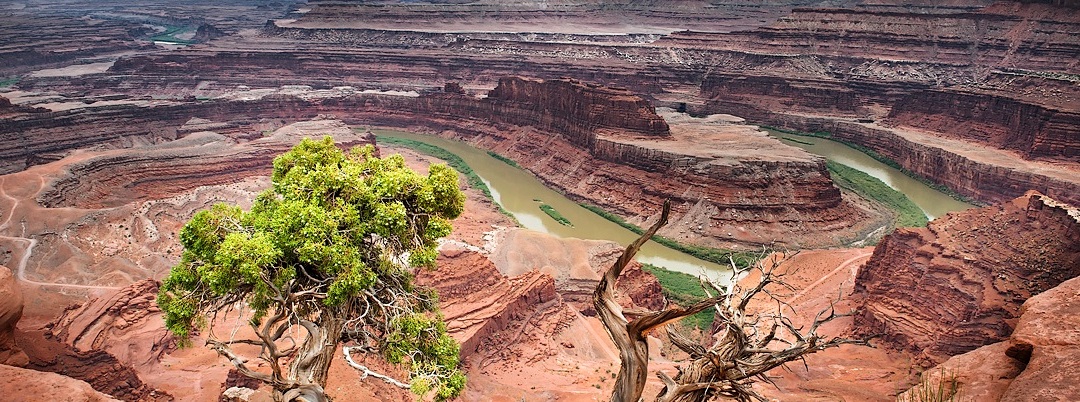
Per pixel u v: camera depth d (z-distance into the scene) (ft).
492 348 196.75
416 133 643.04
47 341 161.38
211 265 94.02
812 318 237.66
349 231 99.86
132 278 259.80
